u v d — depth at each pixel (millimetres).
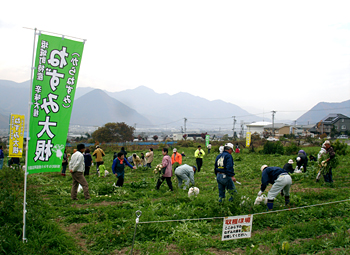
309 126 120188
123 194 9555
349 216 6340
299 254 4602
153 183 11711
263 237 5309
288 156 24516
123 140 65438
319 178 10836
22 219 5555
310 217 6383
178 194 8984
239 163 20047
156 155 31219
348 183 10531
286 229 5578
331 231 5602
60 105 5691
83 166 8844
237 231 4684
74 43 5746
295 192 8828
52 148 5641
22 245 4629
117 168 10820
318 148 34000
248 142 38062
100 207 7434
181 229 5648
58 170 5723
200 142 64125
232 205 6797
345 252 4496
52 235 5195
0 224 5410
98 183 11828
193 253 4633
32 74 5395
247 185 11188
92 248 5008
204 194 8984
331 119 99500
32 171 5395
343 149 21656
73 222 6434
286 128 97938
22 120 14797
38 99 5477
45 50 5500
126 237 5305
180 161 14992
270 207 6832
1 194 6008
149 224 5727
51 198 8914
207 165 19750
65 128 5777
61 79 5672
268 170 7145
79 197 9141
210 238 5230
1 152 16047
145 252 4656
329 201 7734
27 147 5328
